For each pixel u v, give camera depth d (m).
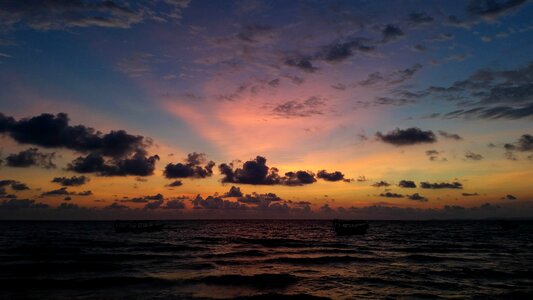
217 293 26.94
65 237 93.69
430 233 129.12
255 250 60.44
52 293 26.80
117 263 42.06
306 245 72.69
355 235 111.31
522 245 71.06
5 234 108.69
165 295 26.23
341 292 27.33
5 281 30.31
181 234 117.62
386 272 36.41
